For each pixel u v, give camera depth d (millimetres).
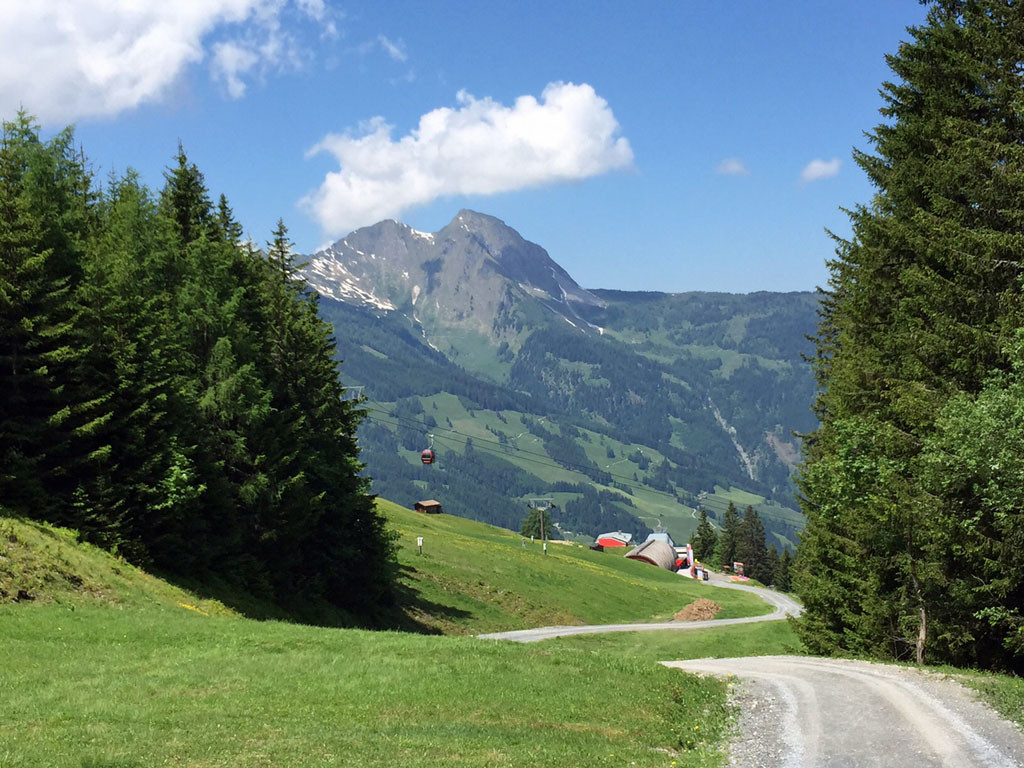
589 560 149000
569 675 24062
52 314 39562
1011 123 27109
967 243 25781
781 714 20703
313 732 16547
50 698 18578
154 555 41906
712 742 18609
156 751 14516
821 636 38281
